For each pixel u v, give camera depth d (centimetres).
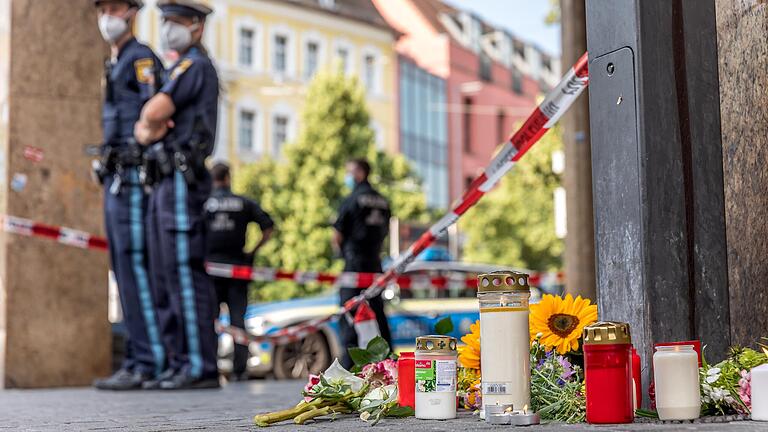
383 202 895
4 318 848
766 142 357
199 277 752
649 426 276
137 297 764
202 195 754
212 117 754
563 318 329
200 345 750
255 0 4181
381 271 895
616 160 332
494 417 295
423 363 324
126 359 774
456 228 4056
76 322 861
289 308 1220
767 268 353
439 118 5256
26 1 863
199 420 405
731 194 345
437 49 5397
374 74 4734
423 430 284
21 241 852
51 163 865
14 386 844
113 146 764
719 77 345
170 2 752
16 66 860
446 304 1297
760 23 358
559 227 1195
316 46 4450
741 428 268
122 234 762
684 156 332
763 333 350
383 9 5553
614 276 331
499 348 296
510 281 297
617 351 287
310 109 3503
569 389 313
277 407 499
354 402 343
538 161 2380
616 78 333
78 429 374
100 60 883
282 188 3453
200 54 755
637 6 328
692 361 289
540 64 6594
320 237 3375
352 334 873
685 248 329
